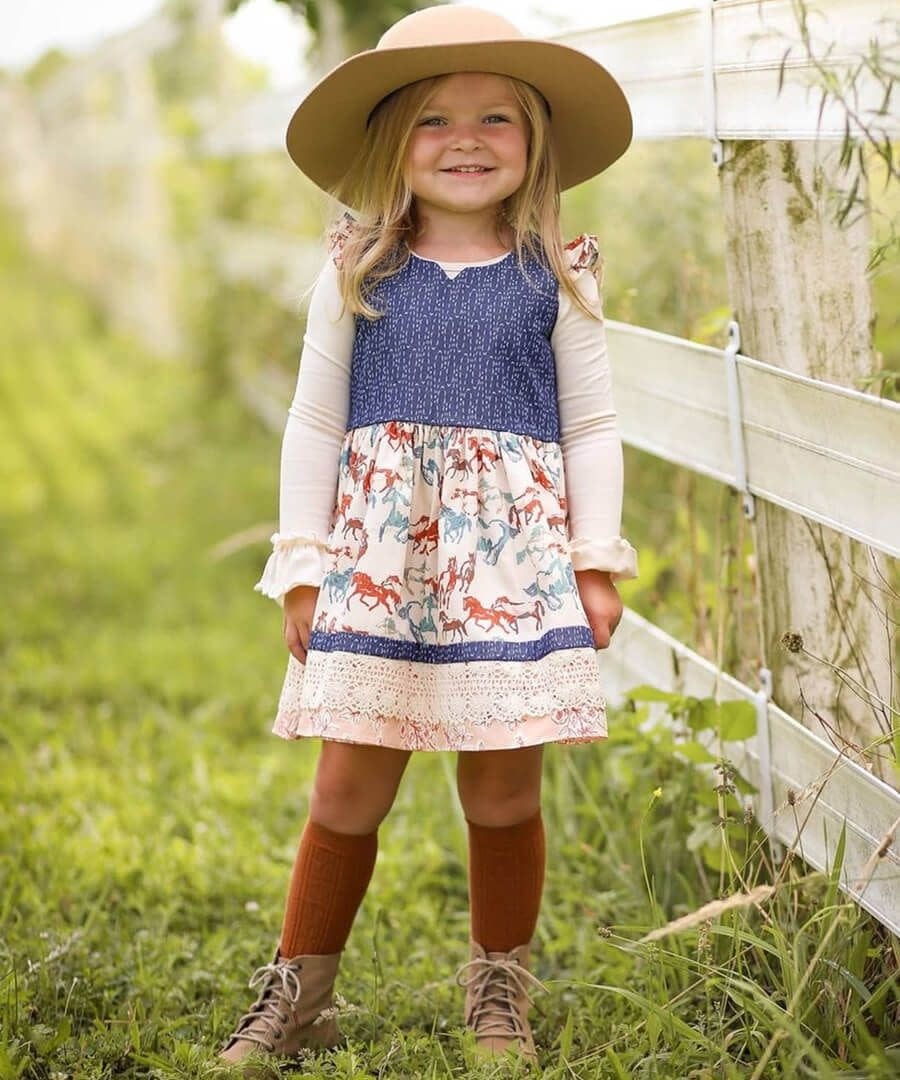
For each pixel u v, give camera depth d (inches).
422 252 99.6
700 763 113.3
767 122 99.0
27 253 555.8
